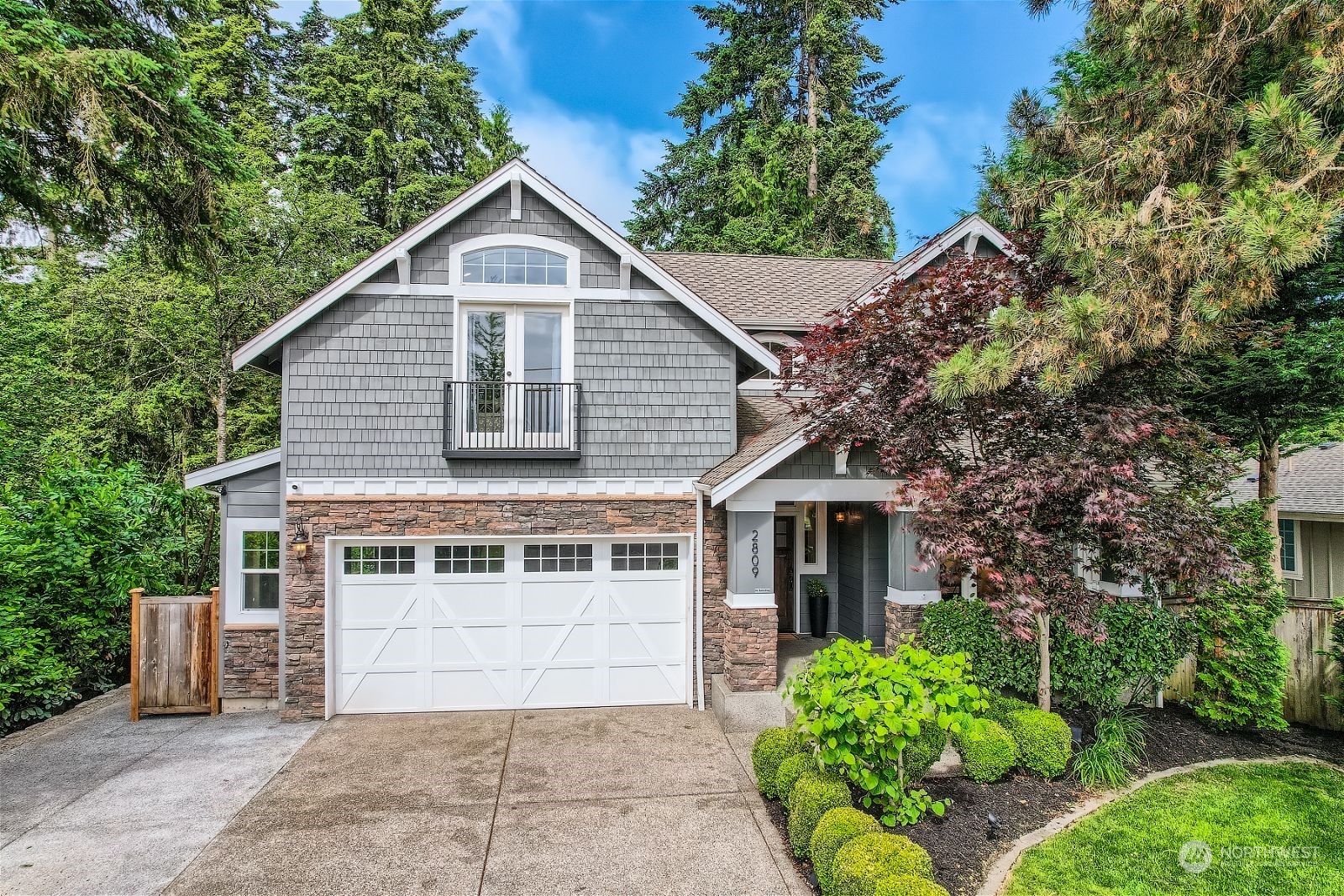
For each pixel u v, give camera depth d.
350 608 9.80
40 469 13.65
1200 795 6.79
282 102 25.98
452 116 26.14
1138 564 7.25
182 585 12.95
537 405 9.96
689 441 10.23
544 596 10.16
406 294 9.69
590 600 10.26
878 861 4.77
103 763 8.06
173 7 9.32
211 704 9.72
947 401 7.33
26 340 14.79
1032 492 6.88
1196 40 7.46
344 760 8.21
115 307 16.64
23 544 9.80
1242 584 8.45
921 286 7.99
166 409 17.39
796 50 26.86
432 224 9.54
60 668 9.80
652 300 10.17
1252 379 8.79
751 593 9.32
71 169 8.30
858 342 7.91
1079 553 9.15
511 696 10.09
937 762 7.34
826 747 5.74
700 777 7.77
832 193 24.48
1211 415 9.57
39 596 10.02
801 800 5.93
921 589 9.61
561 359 10.20
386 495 9.65
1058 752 6.96
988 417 7.57
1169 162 7.53
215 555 13.20
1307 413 9.17
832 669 5.97
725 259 14.93
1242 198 5.86
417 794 7.33
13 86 6.95
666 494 10.19
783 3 26.70
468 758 8.27
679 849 6.28
